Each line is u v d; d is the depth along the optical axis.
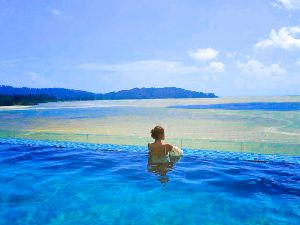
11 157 4.57
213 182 3.33
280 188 3.13
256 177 3.47
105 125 10.14
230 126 10.02
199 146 5.29
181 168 3.84
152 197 2.96
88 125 10.20
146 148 5.05
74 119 12.97
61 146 5.25
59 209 2.72
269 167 3.87
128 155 4.60
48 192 3.14
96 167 4.00
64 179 3.54
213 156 4.40
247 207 2.69
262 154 4.50
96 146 5.24
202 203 2.79
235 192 3.04
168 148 3.95
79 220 2.48
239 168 3.83
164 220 2.47
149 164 3.94
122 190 3.16
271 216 2.51
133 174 3.66
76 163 4.20
